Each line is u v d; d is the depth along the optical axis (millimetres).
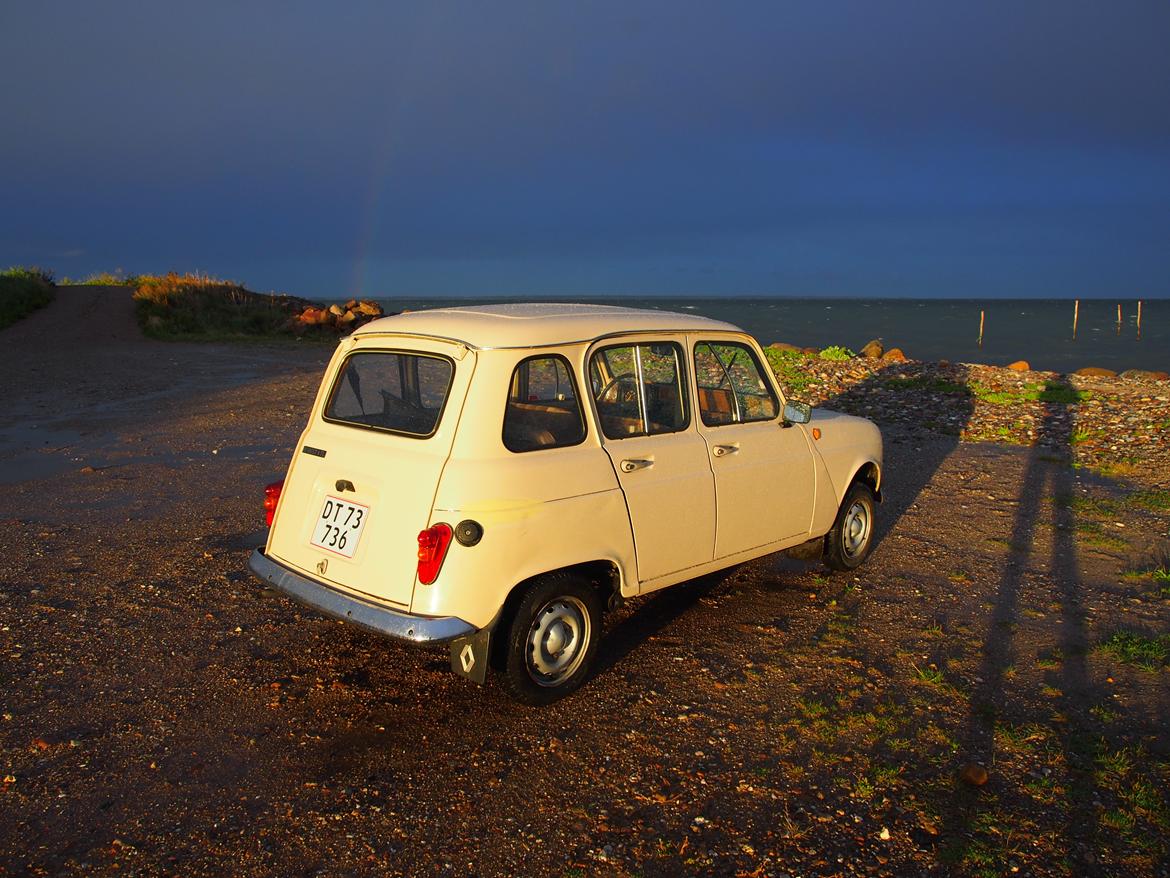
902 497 9055
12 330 25062
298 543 4699
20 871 3307
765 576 6656
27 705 4559
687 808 3758
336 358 4898
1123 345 48531
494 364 4258
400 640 3996
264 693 4730
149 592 6148
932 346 47781
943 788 3906
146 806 3729
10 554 6949
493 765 4082
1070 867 3377
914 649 5355
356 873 3338
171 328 26578
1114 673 5039
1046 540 7617
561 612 4555
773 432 5750
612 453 4688
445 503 4082
